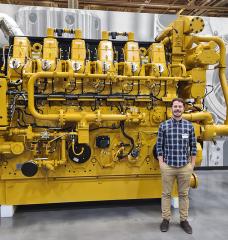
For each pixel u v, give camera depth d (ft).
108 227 9.82
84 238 8.99
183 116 10.84
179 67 11.41
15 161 10.54
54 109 10.67
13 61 10.07
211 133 11.21
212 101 18.01
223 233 9.42
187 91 11.66
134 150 11.06
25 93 10.11
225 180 16.24
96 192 11.23
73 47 11.00
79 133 10.19
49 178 10.86
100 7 21.71
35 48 11.27
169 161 9.43
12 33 12.52
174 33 11.41
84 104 10.91
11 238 8.97
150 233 9.36
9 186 10.65
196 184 11.73
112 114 10.54
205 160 18.66
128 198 11.45
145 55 12.03
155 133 11.34
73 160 10.70
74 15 15.96
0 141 10.02
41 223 10.12
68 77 10.17
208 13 22.68
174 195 11.72
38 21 15.65
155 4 19.70
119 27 16.71
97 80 10.59
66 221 10.31
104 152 11.09
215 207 11.87
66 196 11.02
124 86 10.91
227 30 17.78
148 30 17.04
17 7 15.66
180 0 20.99
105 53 11.03
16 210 11.33
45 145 10.45
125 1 21.08
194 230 9.62
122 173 11.29
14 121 10.48
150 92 11.16
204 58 10.57
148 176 11.58
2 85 9.62
